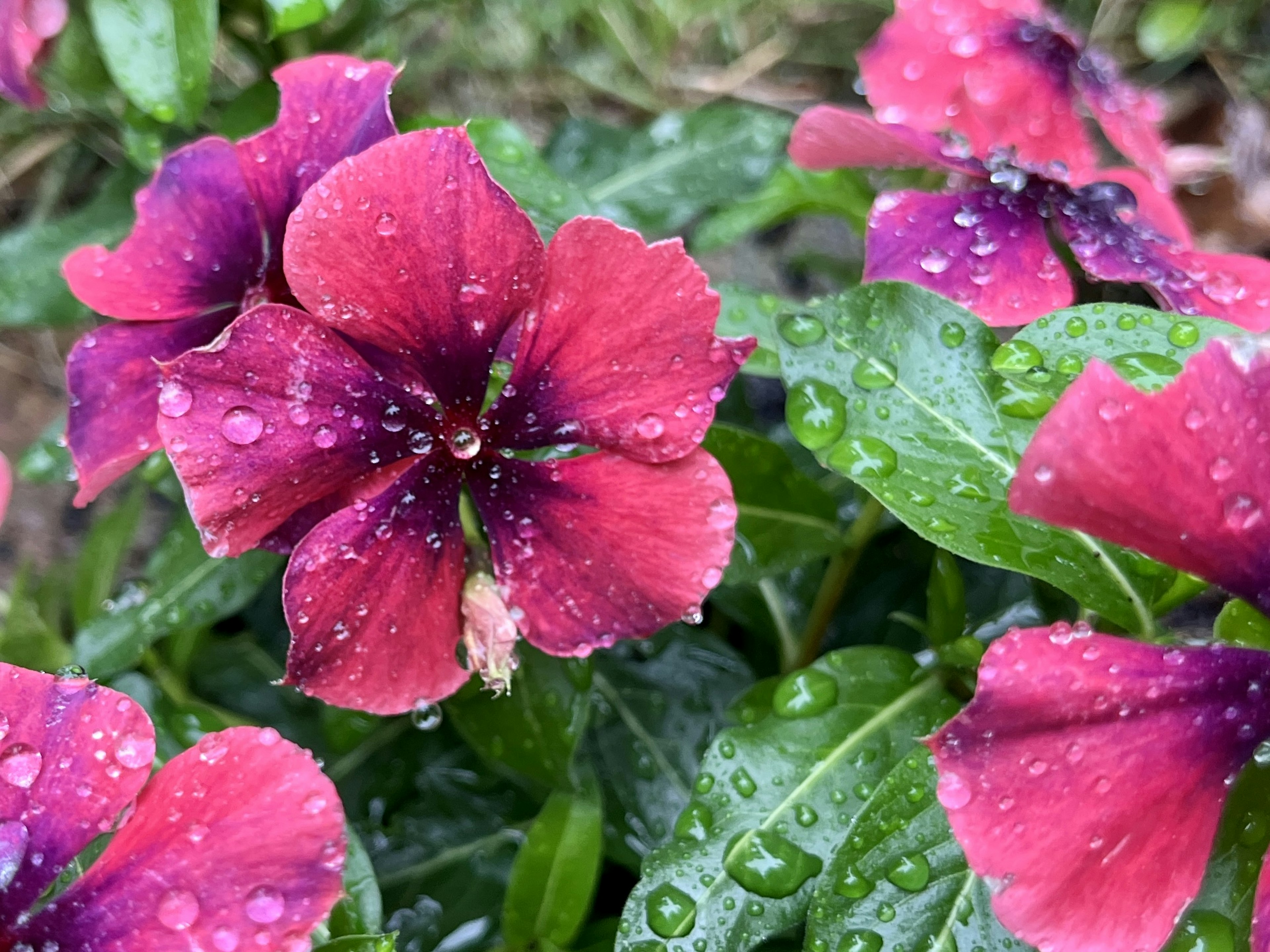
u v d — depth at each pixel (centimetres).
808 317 11
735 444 13
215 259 12
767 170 19
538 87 27
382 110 11
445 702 13
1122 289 15
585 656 11
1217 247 24
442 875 15
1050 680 8
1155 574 11
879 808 11
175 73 14
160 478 15
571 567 11
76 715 9
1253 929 9
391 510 10
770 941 14
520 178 14
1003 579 17
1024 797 8
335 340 10
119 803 9
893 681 12
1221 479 9
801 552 14
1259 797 10
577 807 12
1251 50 26
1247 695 9
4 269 16
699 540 10
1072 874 8
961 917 10
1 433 21
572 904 12
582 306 10
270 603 18
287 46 16
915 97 14
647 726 15
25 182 23
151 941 8
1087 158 13
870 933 10
